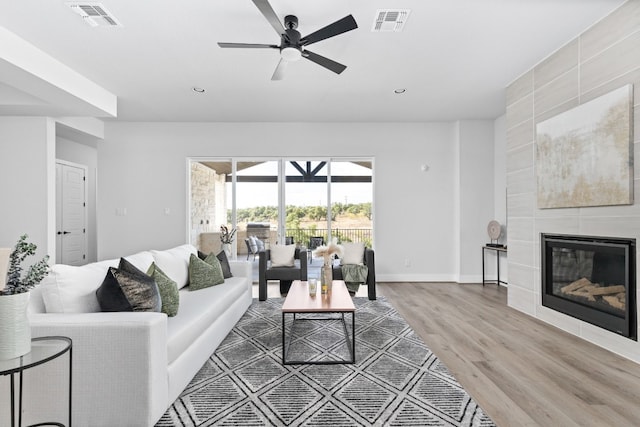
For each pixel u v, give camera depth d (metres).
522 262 3.95
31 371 1.70
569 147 3.15
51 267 1.94
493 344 2.97
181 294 3.13
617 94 2.65
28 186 4.63
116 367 1.71
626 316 2.64
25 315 1.50
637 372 2.42
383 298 4.68
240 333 3.27
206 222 6.01
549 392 2.15
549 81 3.46
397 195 5.93
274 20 2.37
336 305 2.74
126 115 5.51
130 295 1.99
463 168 5.77
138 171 5.89
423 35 3.03
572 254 3.23
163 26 2.87
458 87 4.31
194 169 6.02
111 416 1.71
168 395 1.93
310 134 5.93
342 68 2.92
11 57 2.96
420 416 1.89
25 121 4.62
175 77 3.97
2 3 2.52
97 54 3.38
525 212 3.88
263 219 6.01
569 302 3.24
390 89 4.38
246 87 4.29
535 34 3.03
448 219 5.93
